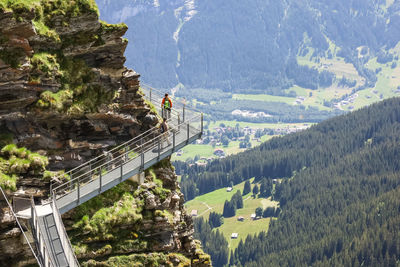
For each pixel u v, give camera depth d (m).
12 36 29.66
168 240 36.47
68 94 32.53
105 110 34.66
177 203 38.84
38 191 30.73
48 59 31.58
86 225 33.00
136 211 35.38
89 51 33.81
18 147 30.77
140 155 36.44
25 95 30.67
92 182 33.88
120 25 34.38
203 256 40.22
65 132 33.44
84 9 32.94
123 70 35.66
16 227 29.03
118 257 34.03
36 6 31.14
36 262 29.53
